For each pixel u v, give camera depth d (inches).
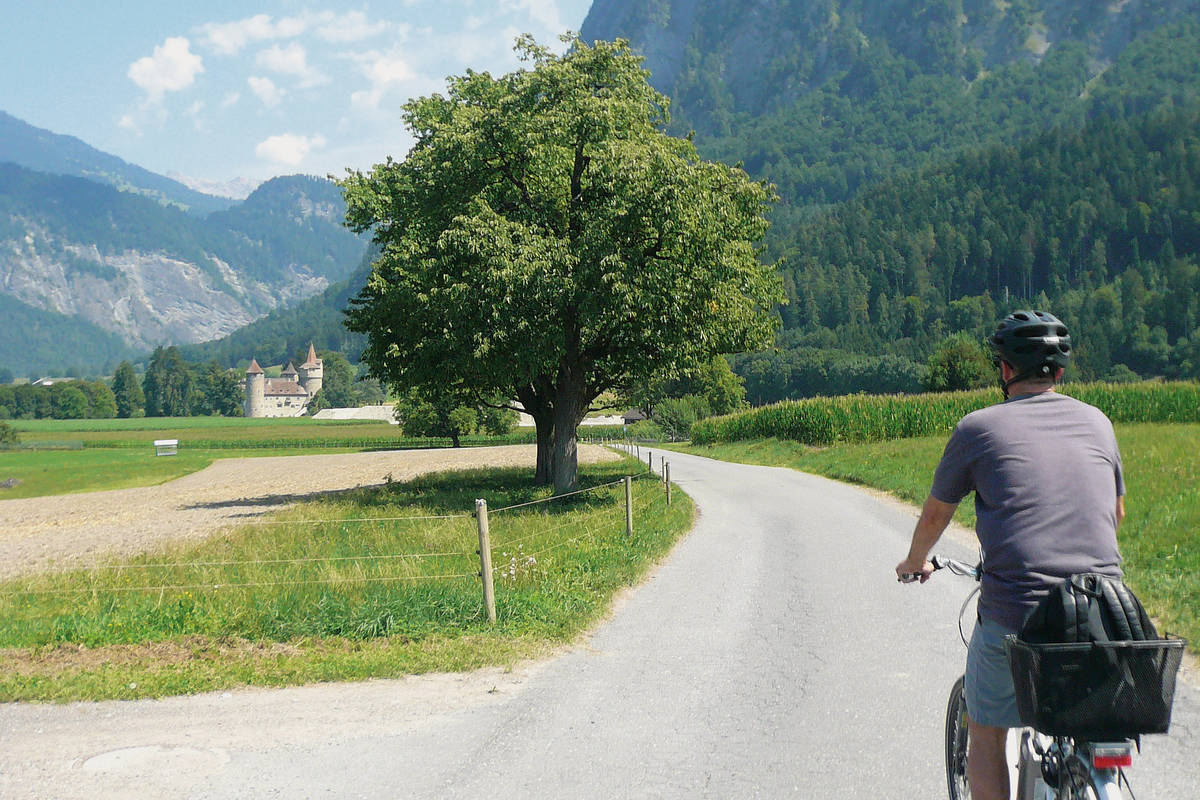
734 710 254.5
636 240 890.7
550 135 938.1
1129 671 115.5
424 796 198.7
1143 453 823.1
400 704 269.7
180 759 225.6
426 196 1017.5
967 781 153.3
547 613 377.7
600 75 1002.7
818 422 1875.0
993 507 134.0
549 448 1246.9
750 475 1284.4
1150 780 194.5
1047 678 117.3
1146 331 6486.2
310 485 1828.2
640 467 1610.5
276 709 267.3
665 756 220.1
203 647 342.0
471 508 914.1
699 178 907.4
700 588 442.6
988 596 134.3
